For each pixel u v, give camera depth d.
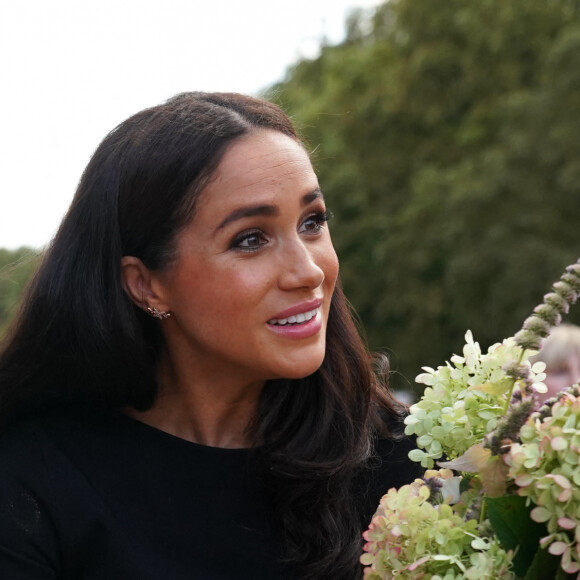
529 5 19.30
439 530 1.74
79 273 2.33
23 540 2.23
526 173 17.33
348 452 2.33
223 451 2.31
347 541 2.29
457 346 17.95
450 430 1.91
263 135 2.19
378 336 19.20
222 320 2.17
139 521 2.25
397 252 18.41
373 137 20.55
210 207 2.16
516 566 1.70
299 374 2.17
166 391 2.40
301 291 2.15
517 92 18.58
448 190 18.28
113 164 2.28
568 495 1.59
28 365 2.40
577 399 1.65
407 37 20.91
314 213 2.21
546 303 1.77
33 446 2.33
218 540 2.25
